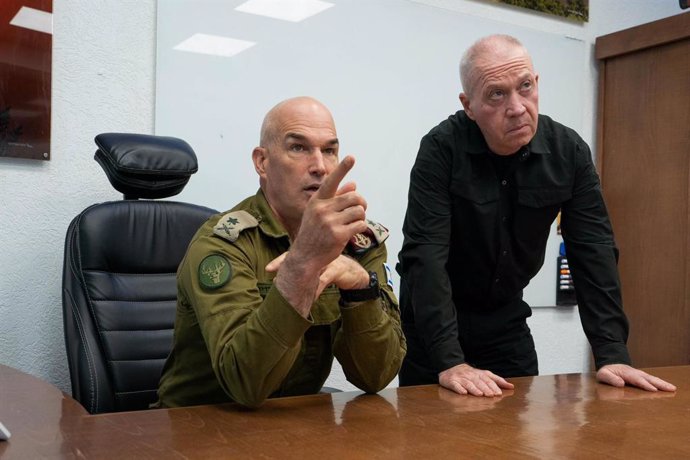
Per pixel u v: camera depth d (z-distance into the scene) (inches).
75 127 77.2
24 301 74.7
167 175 65.4
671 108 109.4
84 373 59.0
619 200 117.4
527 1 111.7
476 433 32.2
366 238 50.6
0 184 73.1
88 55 77.7
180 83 82.7
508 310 67.6
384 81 98.0
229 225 46.0
